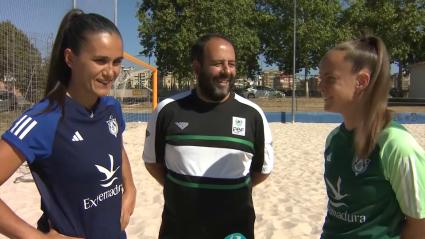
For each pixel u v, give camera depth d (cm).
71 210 176
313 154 889
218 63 232
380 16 3244
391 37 3284
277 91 3011
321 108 2175
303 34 3144
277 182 642
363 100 175
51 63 179
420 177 159
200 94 241
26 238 160
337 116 1700
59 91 175
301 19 3216
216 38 238
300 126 1514
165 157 250
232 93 249
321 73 184
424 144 1089
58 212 175
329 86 179
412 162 160
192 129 238
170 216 246
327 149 194
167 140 244
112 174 188
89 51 171
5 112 921
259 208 515
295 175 691
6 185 589
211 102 240
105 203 185
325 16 3219
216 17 2781
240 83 3456
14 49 911
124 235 205
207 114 240
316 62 3278
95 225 181
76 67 174
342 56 175
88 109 183
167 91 2873
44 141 168
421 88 3291
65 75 180
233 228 240
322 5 3161
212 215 237
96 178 180
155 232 429
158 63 2986
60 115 171
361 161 172
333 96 178
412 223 165
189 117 240
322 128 1439
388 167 164
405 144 162
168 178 247
